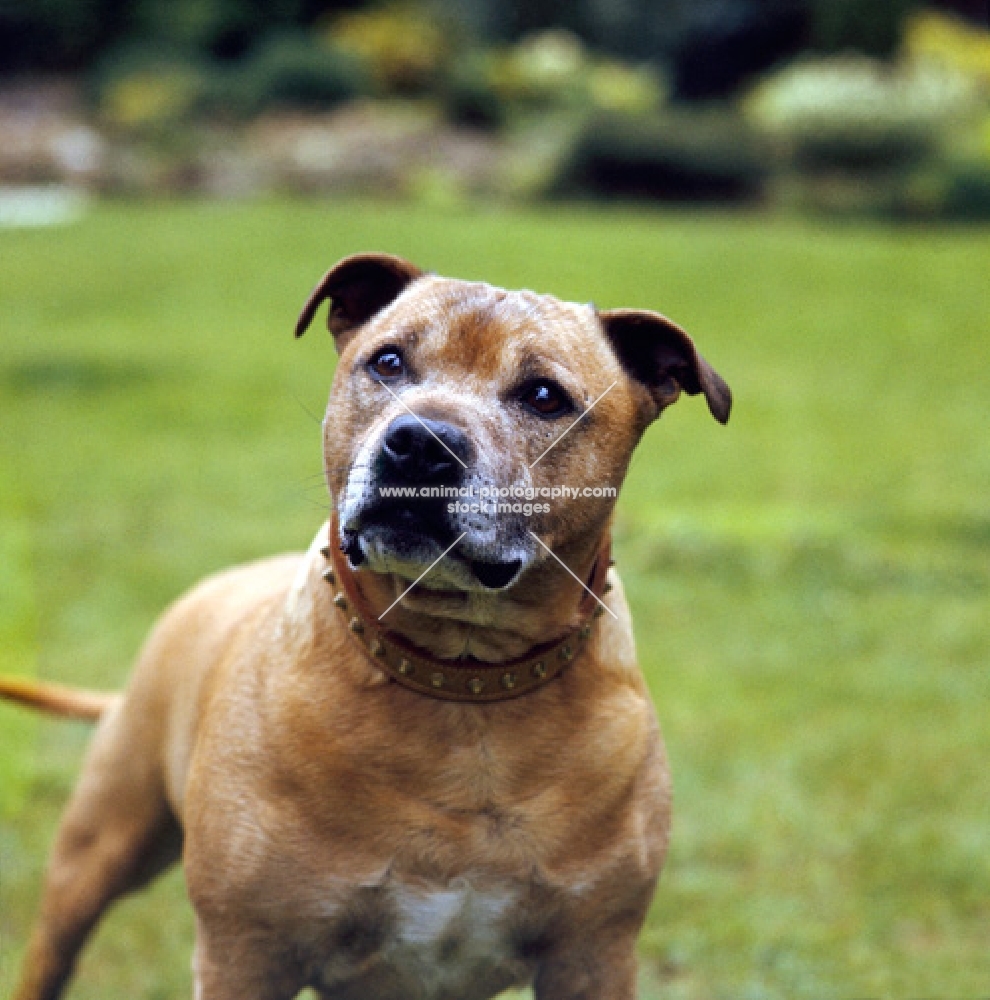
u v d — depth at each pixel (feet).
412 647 9.23
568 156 72.90
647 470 33.22
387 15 91.91
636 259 57.41
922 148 72.33
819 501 30.91
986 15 109.09
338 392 9.84
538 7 103.45
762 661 21.76
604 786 9.39
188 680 10.89
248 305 51.47
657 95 92.17
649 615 23.59
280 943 9.31
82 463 32.68
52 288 53.01
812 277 55.52
